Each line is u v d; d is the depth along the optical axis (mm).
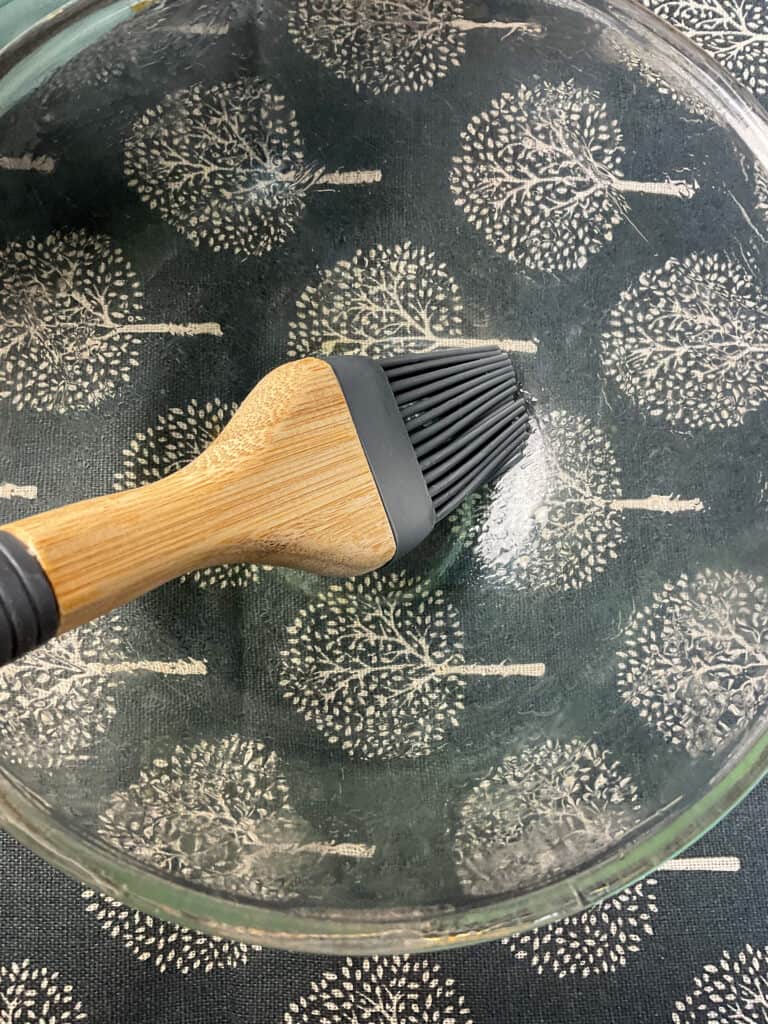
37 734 486
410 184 549
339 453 477
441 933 483
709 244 532
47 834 470
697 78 528
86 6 475
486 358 541
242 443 462
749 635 505
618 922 644
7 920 629
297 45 515
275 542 459
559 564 539
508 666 527
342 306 557
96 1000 625
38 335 512
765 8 694
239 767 504
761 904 645
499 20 517
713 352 531
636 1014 635
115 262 525
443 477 516
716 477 526
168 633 513
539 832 502
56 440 513
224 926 475
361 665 525
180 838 488
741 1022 631
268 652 521
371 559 487
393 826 503
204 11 492
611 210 543
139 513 419
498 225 554
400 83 530
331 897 488
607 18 514
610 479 543
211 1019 627
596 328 552
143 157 519
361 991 634
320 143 540
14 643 374
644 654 520
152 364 530
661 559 528
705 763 496
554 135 540
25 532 383
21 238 502
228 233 542
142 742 498
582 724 517
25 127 487
